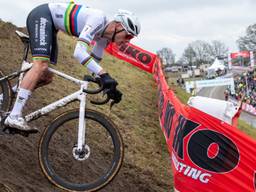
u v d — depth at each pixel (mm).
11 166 4371
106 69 15742
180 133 5375
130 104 11852
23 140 5191
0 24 11414
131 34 4086
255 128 26672
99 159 6086
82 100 4023
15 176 4176
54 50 4277
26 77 3959
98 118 4035
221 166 5008
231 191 4969
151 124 10789
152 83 17344
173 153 5672
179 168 5258
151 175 7016
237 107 5367
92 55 4324
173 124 6684
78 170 5188
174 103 7125
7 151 4652
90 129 7051
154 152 8789
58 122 4062
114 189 5469
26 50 4332
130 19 4039
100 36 4168
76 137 6086
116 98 3928
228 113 5215
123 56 19547
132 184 6059
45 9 4098
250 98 43094
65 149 5605
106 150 6613
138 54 19062
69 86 9938
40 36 4016
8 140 4938
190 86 42625
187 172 5191
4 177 3986
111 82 3834
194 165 5152
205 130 5105
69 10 4051
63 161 5219
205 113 5137
